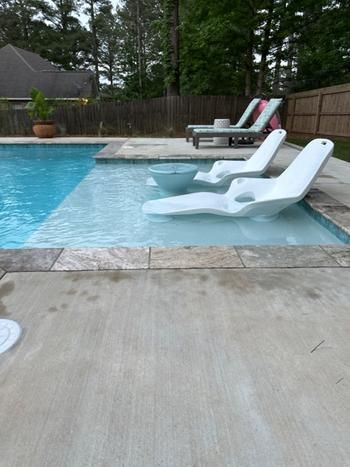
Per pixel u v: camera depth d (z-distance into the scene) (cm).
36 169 680
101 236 327
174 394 115
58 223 361
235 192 374
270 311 163
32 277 192
